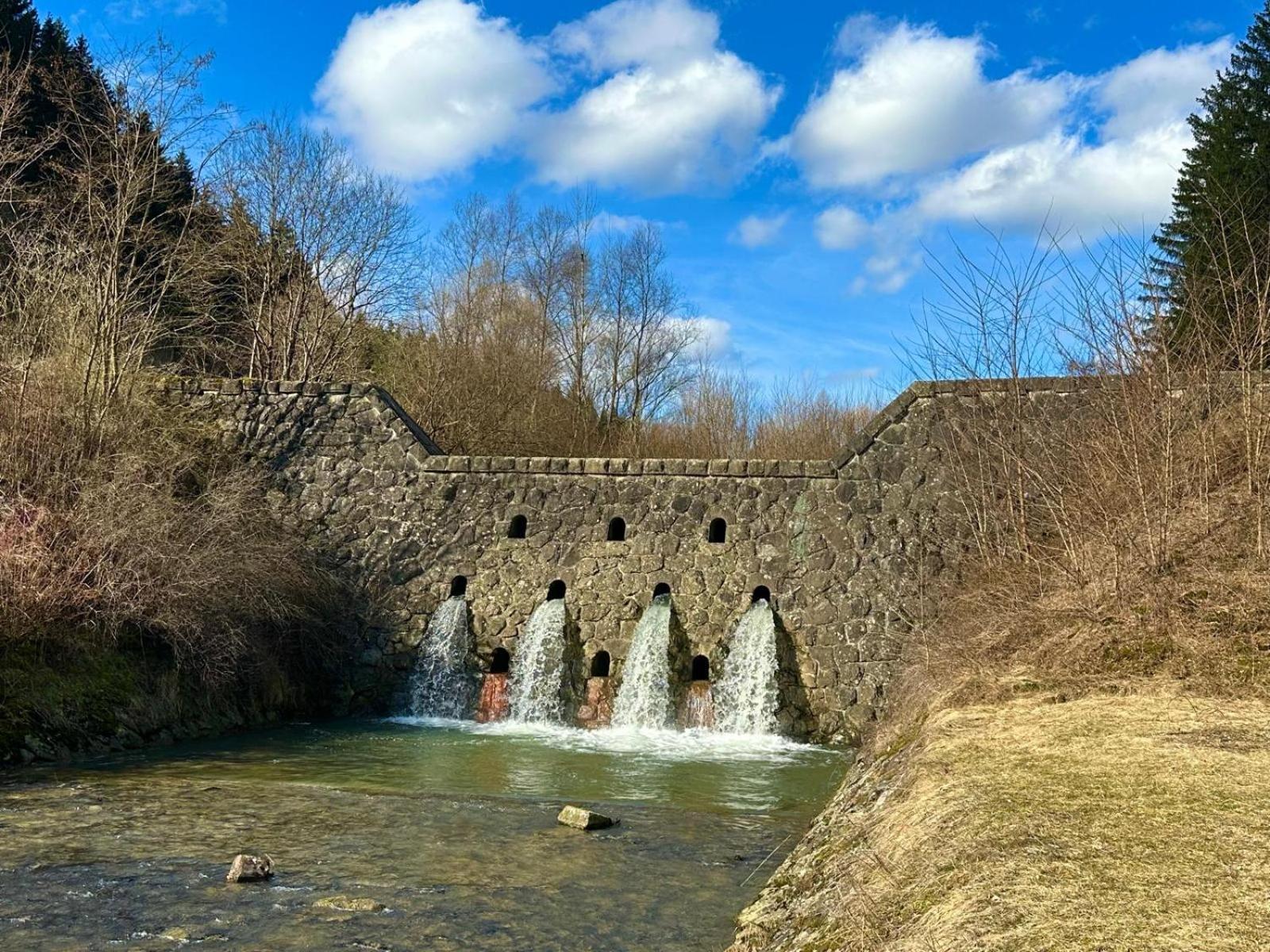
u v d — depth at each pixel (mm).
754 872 8320
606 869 8320
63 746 12234
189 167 25453
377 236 28906
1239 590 10055
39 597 12945
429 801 10672
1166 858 4957
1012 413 15531
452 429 29750
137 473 15828
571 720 17078
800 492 17422
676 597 17453
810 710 16516
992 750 7598
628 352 42281
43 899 7125
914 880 5406
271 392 19703
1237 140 25328
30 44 35594
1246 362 11672
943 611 15445
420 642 18203
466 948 6461
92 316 18469
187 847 8539
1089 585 11234
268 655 16547
